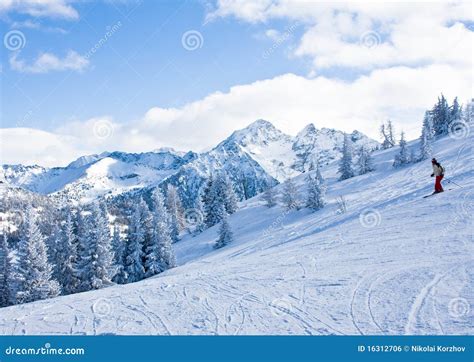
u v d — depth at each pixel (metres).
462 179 26.36
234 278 13.70
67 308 12.33
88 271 42.28
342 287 10.62
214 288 12.65
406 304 8.80
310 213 51.12
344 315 8.81
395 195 32.19
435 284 9.62
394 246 14.14
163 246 48.47
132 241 48.59
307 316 9.07
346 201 44.19
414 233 15.59
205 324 9.42
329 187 68.31
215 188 75.19
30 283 38.03
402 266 11.49
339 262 13.42
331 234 19.78
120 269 47.19
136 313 10.94
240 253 30.66
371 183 58.22
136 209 50.06
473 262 10.77
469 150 51.41
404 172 57.81
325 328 8.32
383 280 10.59
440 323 7.74
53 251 44.34
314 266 13.54
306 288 11.11
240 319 9.46
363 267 12.20
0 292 42.75
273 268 14.41
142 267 47.72
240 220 66.19
